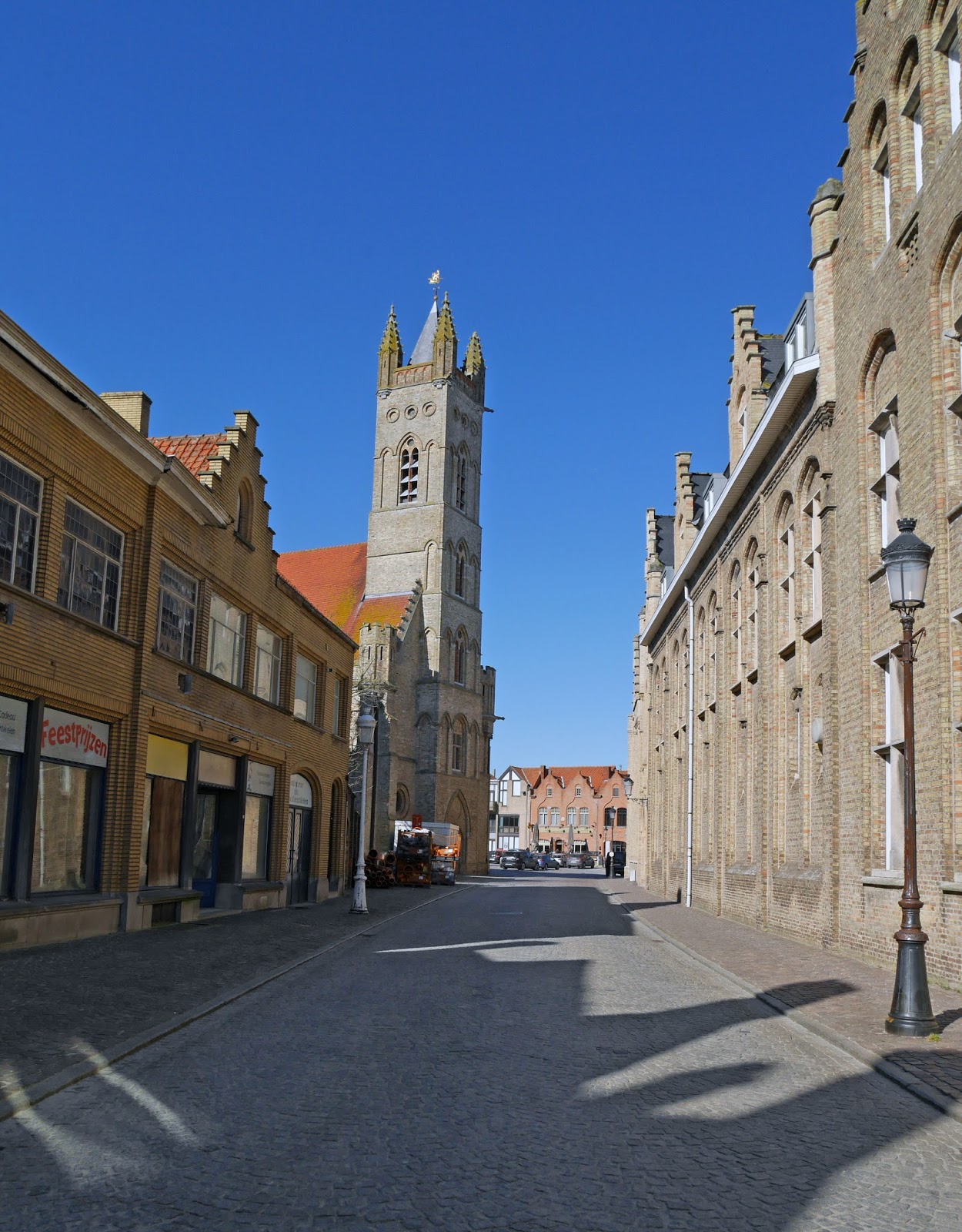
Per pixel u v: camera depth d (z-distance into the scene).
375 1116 7.40
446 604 80.44
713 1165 6.45
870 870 16.98
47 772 17.62
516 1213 5.59
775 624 23.55
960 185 13.92
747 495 26.31
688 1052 9.85
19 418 16.05
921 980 10.42
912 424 15.39
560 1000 12.91
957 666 13.98
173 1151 6.55
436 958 17.70
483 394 89.69
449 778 78.31
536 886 57.34
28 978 13.28
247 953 17.36
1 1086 7.89
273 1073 8.76
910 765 10.81
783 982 14.46
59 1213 5.50
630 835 66.19
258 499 27.34
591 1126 7.28
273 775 29.80
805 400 21.08
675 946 20.48
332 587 86.12
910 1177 6.26
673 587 37.38
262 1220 5.43
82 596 18.50
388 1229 5.33
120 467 19.36
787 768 22.94
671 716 40.69
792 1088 8.47
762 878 23.48
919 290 15.16
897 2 16.72
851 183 18.50
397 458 84.56
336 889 37.56
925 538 14.73
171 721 21.73
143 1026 10.50
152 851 21.62
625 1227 5.42
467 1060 9.34
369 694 70.25
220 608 25.22
